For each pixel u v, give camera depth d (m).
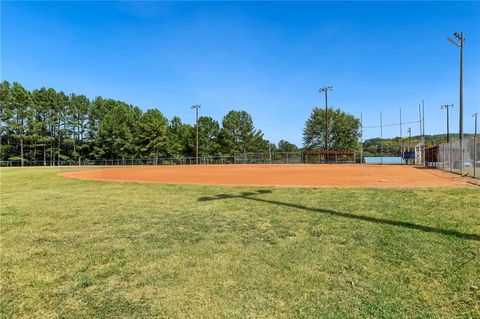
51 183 14.73
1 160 56.38
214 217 6.38
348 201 7.80
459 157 18.03
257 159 52.34
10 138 58.62
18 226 5.91
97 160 61.41
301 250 4.28
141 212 7.04
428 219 5.72
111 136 64.25
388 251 4.13
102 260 4.07
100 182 14.98
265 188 11.04
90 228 5.70
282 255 4.11
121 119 65.06
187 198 9.01
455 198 7.98
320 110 67.00
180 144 65.88
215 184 13.17
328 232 5.07
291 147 74.94
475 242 4.37
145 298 3.04
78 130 66.44
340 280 3.35
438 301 2.88
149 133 62.19
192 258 4.07
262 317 2.68
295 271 3.59
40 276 3.59
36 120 61.50
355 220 5.80
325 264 3.78
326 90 49.00
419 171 22.19
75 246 4.66
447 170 21.30
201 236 5.05
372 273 3.49
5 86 57.28
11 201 9.01
